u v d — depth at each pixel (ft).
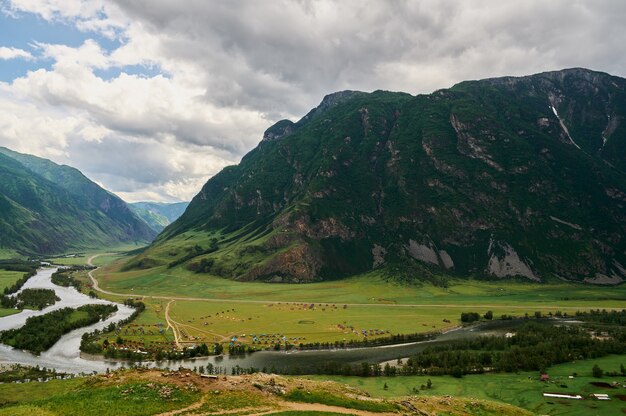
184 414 228.02
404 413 272.72
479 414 304.50
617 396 434.71
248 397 262.26
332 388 310.24
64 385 416.05
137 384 264.72
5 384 419.33
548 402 419.33
